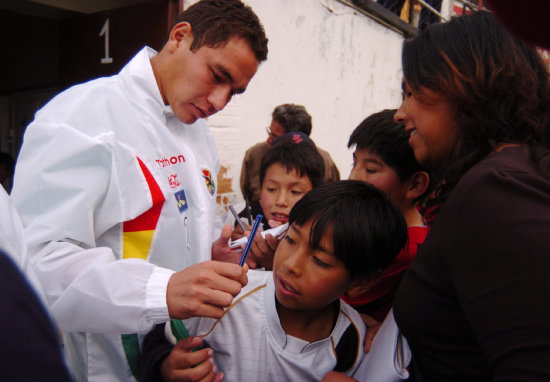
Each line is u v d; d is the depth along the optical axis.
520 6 0.29
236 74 1.04
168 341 0.92
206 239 1.16
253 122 2.88
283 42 3.00
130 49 2.17
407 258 1.05
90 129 0.97
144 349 0.93
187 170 1.14
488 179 0.53
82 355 1.07
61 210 0.91
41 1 2.23
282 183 1.47
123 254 1.04
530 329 0.46
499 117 0.61
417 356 0.69
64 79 2.56
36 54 3.30
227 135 2.71
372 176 1.13
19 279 0.36
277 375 0.85
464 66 0.62
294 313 0.87
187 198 1.15
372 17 3.91
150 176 1.04
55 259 0.87
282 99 3.09
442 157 0.72
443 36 0.66
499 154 0.58
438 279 0.60
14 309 0.33
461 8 4.91
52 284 0.86
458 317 0.59
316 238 0.78
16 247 0.54
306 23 3.17
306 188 1.49
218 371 0.89
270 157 1.52
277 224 1.45
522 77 0.60
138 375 1.06
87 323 0.83
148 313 0.79
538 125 0.58
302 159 1.46
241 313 0.88
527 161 0.55
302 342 0.85
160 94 1.09
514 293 0.47
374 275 0.88
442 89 0.64
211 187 1.29
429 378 0.67
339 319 0.90
